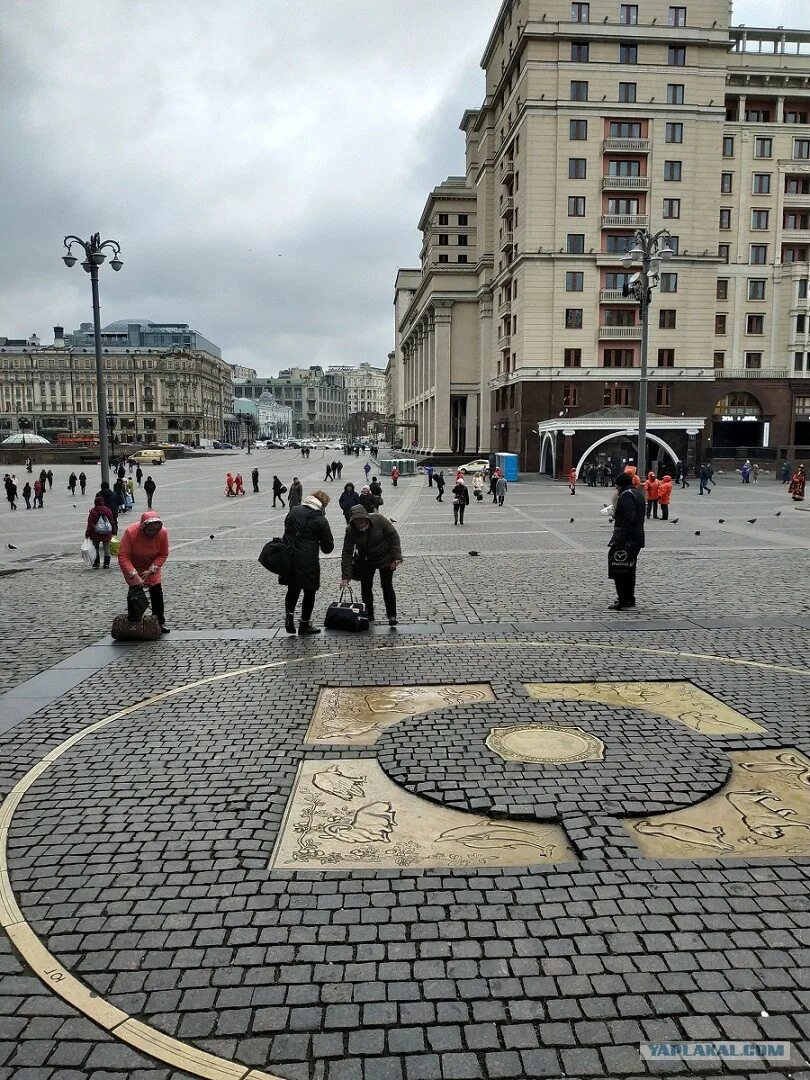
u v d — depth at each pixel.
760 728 6.21
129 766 5.67
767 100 55.47
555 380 51.22
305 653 8.70
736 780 5.30
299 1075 2.90
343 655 8.58
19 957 3.59
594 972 3.42
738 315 56.75
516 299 53.56
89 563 16.19
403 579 13.52
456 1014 3.19
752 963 3.47
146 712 6.82
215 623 10.36
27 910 3.94
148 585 9.62
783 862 4.28
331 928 3.75
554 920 3.79
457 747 5.88
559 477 45.94
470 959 3.52
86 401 142.25
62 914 3.90
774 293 56.69
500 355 59.75
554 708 6.71
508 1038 3.06
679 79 49.19
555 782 5.24
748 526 21.81
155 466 77.69
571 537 19.61
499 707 6.77
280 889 4.09
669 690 7.20
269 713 6.77
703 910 3.85
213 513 29.77
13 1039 3.10
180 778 5.46
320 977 3.42
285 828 4.75
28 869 4.31
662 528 21.36
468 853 4.43
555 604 11.16
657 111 49.19
